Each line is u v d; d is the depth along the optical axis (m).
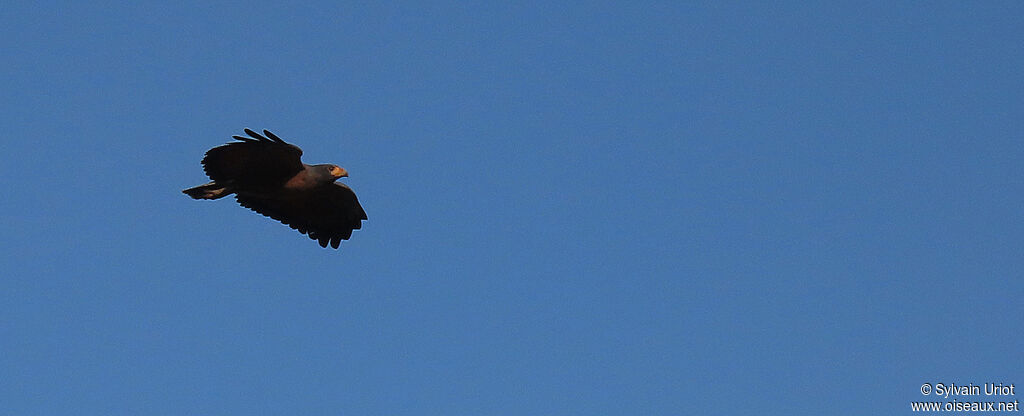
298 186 18.06
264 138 16.86
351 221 20.03
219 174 17.56
